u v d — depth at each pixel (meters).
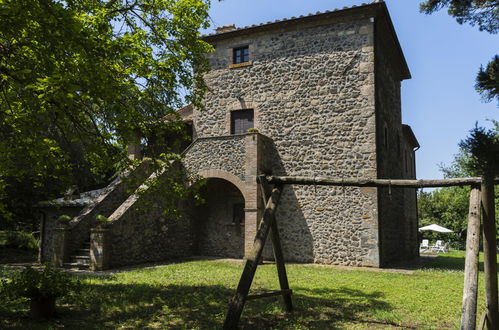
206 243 14.70
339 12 12.78
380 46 13.58
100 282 8.39
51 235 13.80
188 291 7.48
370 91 12.36
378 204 11.90
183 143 16.27
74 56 5.00
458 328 5.22
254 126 13.86
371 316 5.88
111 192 13.37
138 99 6.89
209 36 14.78
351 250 12.01
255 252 5.31
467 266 4.07
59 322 5.31
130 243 11.66
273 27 13.81
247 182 12.49
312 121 13.05
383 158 12.96
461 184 4.86
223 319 5.61
